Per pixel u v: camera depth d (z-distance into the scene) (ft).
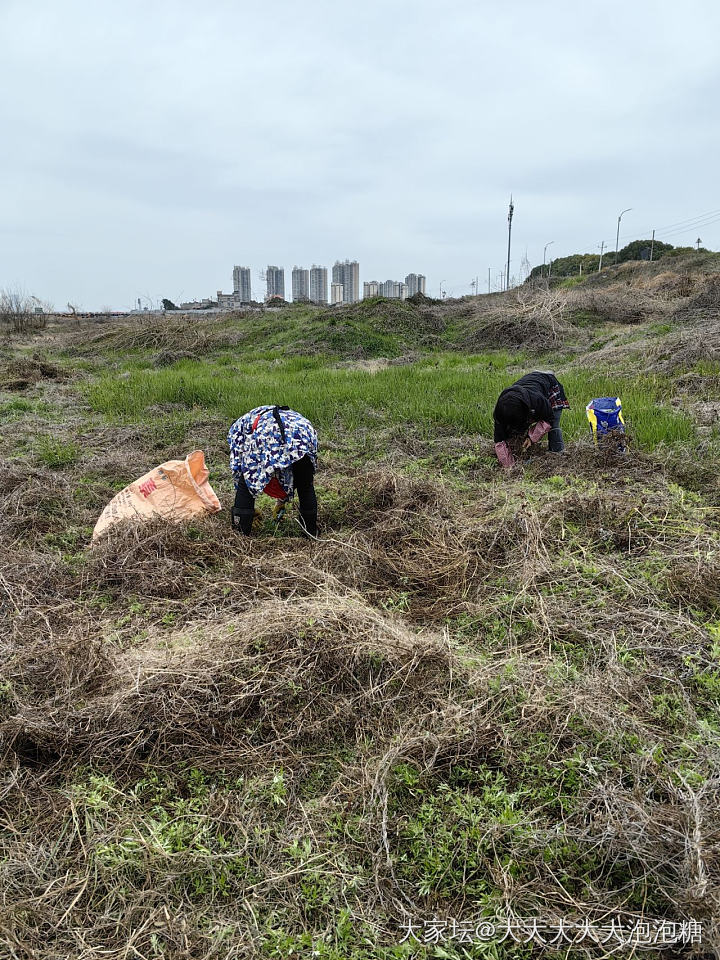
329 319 66.80
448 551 13.96
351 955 6.44
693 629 10.87
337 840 7.64
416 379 36.76
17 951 6.36
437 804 7.94
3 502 17.30
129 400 33.22
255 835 7.63
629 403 25.27
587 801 7.75
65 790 8.17
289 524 16.31
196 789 8.30
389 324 64.44
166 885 7.04
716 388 28.99
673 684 9.77
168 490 16.30
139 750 8.83
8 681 9.61
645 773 8.08
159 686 9.43
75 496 18.67
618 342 45.93
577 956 6.43
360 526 16.31
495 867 7.18
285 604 11.45
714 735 8.64
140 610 12.34
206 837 7.58
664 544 13.80
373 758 8.61
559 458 19.29
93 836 7.47
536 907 6.75
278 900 7.01
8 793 8.14
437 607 12.40
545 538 14.06
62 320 106.42
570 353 48.52
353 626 10.63
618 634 11.04
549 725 8.86
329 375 40.65
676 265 113.70
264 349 63.41
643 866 7.09
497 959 6.31
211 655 10.11
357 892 7.08
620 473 18.02
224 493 19.24
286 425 14.37
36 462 22.12
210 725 9.13
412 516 16.07
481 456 21.16
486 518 15.28
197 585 13.23
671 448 20.27
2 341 72.90
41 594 12.81
